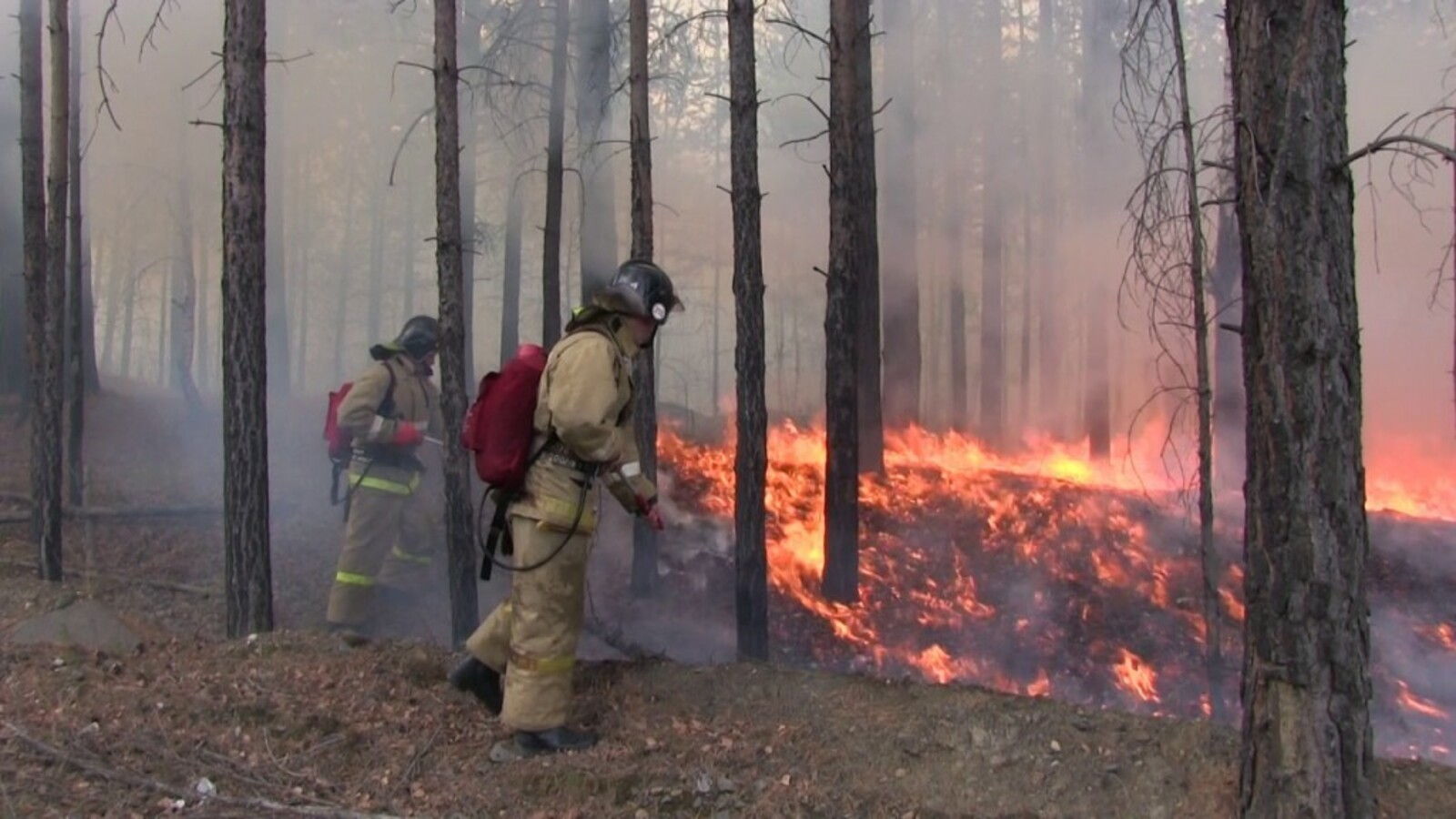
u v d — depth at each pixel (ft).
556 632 10.94
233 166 16.15
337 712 11.76
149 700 11.78
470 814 9.96
